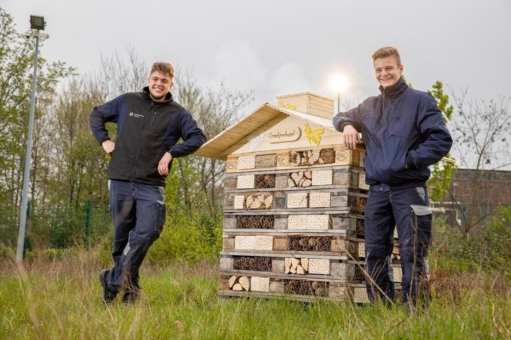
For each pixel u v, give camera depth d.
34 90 20.41
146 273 10.32
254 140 6.09
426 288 4.49
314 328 4.22
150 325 3.53
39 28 21.14
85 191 26.91
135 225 5.72
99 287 5.99
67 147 27.91
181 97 27.97
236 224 6.11
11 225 14.75
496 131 15.79
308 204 5.56
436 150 4.58
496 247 11.14
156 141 5.79
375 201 4.86
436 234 12.40
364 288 5.24
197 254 14.40
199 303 5.22
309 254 5.46
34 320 2.97
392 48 4.95
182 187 23.03
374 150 4.90
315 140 5.59
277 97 6.46
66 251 7.30
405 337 3.12
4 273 5.83
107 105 6.01
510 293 4.10
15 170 25.42
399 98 4.88
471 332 3.07
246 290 5.89
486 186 15.47
